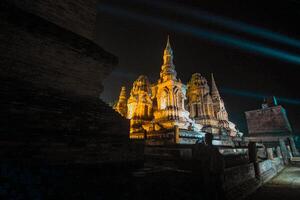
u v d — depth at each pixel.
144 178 6.29
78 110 6.25
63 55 6.62
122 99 36.78
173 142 16.88
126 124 7.53
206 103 32.41
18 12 5.54
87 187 4.96
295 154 31.67
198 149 8.67
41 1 6.64
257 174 13.17
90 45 7.27
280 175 18.02
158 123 23.64
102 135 6.48
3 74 5.18
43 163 4.62
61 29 6.50
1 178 3.72
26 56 5.74
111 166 6.21
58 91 6.26
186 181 7.28
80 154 5.46
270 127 36.56
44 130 5.05
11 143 4.24
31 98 5.29
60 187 4.48
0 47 5.25
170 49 29.16
